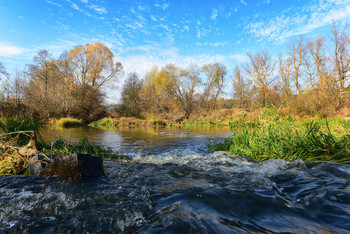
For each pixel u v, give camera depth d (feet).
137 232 4.53
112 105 107.86
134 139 27.07
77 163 8.50
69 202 6.08
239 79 105.81
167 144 22.17
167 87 100.83
